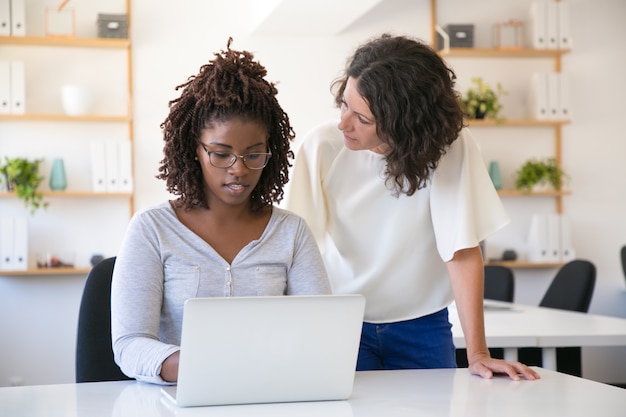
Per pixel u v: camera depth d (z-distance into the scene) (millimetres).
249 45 5727
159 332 1812
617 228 6293
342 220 2270
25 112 5387
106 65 5551
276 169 1939
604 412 1480
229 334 1511
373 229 2258
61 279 5508
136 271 1758
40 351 5480
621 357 6273
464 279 2078
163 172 1918
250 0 5699
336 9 4984
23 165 5254
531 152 6199
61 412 1468
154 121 5598
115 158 5410
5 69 5254
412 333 2320
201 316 1487
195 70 5641
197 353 1498
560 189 6105
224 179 1781
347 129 1959
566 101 6031
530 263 5965
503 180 6168
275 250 1877
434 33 6008
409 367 2340
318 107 5805
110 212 5559
